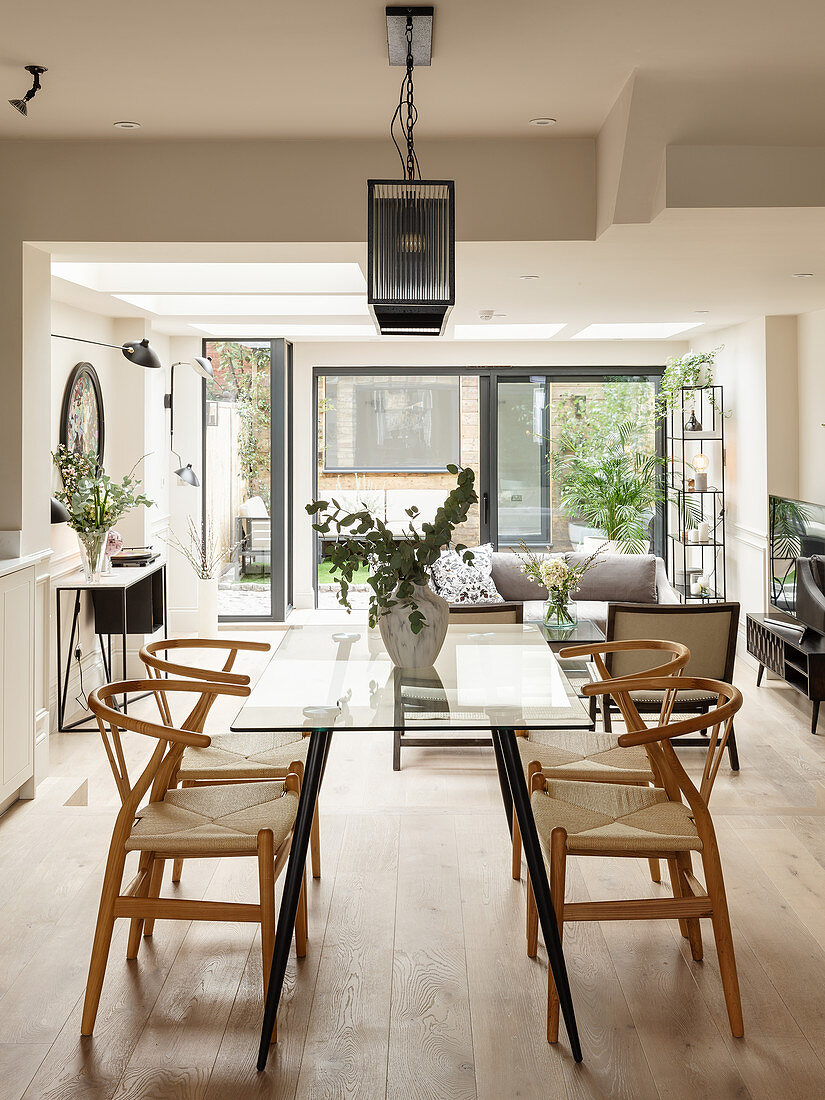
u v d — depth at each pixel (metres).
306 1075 2.35
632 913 2.49
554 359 8.88
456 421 9.12
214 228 4.16
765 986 2.71
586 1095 2.27
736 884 3.32
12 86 3.52
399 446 9.13
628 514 8.88
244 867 3.51
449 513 3.12
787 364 7.02
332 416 9.12
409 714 2.58
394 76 3.42
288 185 4.14
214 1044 2.47
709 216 3.71
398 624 3.14
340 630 3.82
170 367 8.48
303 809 2.63
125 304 6.40
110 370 7.18
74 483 5.88
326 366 8.98
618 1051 2.44
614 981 2.76
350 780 4.96
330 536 9.16
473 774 5.06
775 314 6.89
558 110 3.77
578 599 7.75
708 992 2.70
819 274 5.13
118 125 3.94
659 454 9.04
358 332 8.40
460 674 3.05
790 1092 2.28
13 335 4.16
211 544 8.52
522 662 3.22
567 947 2.96
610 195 3.84
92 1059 2.41
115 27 3.03
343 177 4.14
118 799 4.78
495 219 4.14
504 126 3.96
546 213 4.14
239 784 2.97
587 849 2.54
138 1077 2.34
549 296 5.91
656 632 4.99
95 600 6.32
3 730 3.92
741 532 7.67
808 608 5.96
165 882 3.37
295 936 2.92
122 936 3.04
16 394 4.17
